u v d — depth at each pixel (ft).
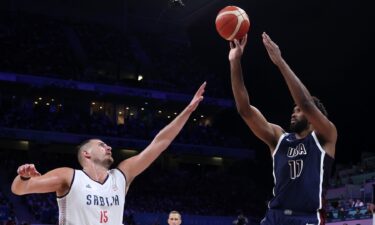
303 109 14.33
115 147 127.34
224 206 126.93
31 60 128.47
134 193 122.62
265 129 15.58
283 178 14.88
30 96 131.54
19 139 119.44
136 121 139.23
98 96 133.69
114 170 15.28
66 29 145.38
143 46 151.94
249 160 144.77
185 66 150.92
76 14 150.10
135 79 139.44
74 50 137.80
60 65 131.23
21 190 13.39
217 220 117.19
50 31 142.10
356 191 107.76
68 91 129.70
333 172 128.26
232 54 16.07
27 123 121.60
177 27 159.12
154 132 134.92
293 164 14.78
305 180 14.46
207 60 153.89
